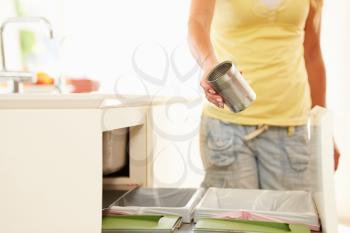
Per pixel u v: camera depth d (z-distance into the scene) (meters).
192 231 1.03
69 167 0.94
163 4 2.49
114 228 1.01
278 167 1.55
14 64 2.49
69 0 2.63
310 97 1.75
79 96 0.93
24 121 0.94
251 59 1.54
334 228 0.93
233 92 1.13
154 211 1.13
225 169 1.56
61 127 0.94
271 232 0.98
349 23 2.40
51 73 1.86
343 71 2.43
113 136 1.54
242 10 1.48
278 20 1.50
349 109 2.43
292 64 1.56
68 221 0.95
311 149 1.33
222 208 1.19
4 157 0.95
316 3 1.66
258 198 1.29
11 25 2.46
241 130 1.54
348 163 2.44
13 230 0.96
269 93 1.54
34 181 0.95
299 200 1.25
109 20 2.58
